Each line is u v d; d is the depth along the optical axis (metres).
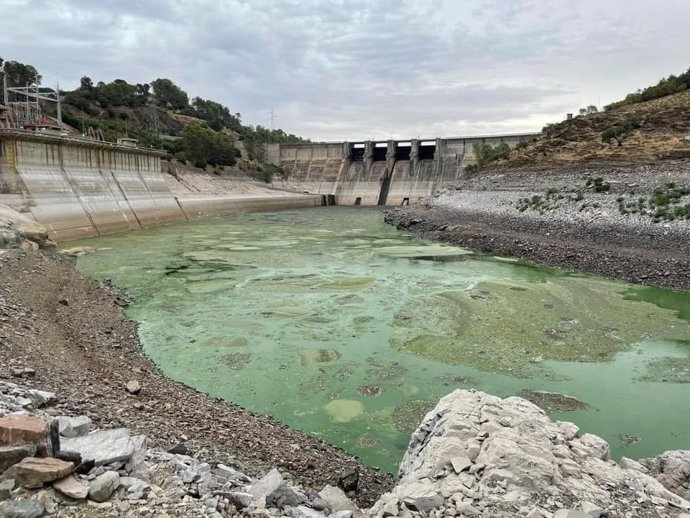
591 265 35.94
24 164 49.41
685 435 14.10
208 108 151.38
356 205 113.44
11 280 23.38
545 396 16.48
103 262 37.94
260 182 115.44
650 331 22.78
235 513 6.95
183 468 8.09
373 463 12.55
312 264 38.38
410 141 112.50
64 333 18.81
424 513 7.92
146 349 20.11
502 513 7.70
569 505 7.98
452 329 22.92
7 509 5.80
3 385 10.86
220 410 14.45
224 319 24.12
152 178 72.62
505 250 43.38
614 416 15.20
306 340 21.45
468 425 10.04
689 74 78.44
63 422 8.88
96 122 94.88
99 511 6.32
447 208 67.19
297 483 10.55
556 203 51.19
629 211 43.25
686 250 35.44
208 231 60.19
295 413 15.19
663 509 8.24
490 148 95.75
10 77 96.00
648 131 62.41
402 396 16.42
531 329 22.98
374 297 28.38
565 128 75.38
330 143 126.81
